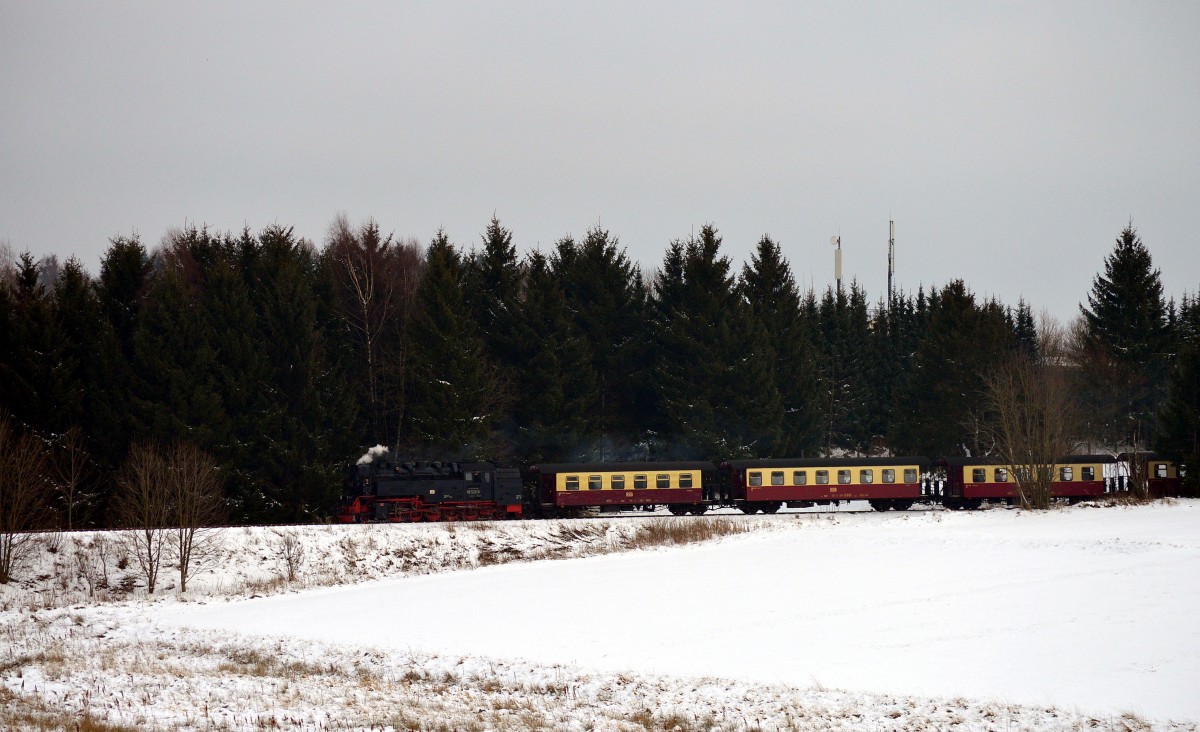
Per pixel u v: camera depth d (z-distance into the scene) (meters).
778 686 26.48
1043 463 65.62
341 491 64.38
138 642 34.06
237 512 61.12
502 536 55.84
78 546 49.06
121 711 23.23
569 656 30.58
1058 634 31.27
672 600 38.91
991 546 49.06
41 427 59.72
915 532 54.31
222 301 67.56
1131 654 28.72
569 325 77.31
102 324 64.56
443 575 49.00
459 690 26.97
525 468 73.50
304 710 23.80
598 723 23.41
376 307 78.44
